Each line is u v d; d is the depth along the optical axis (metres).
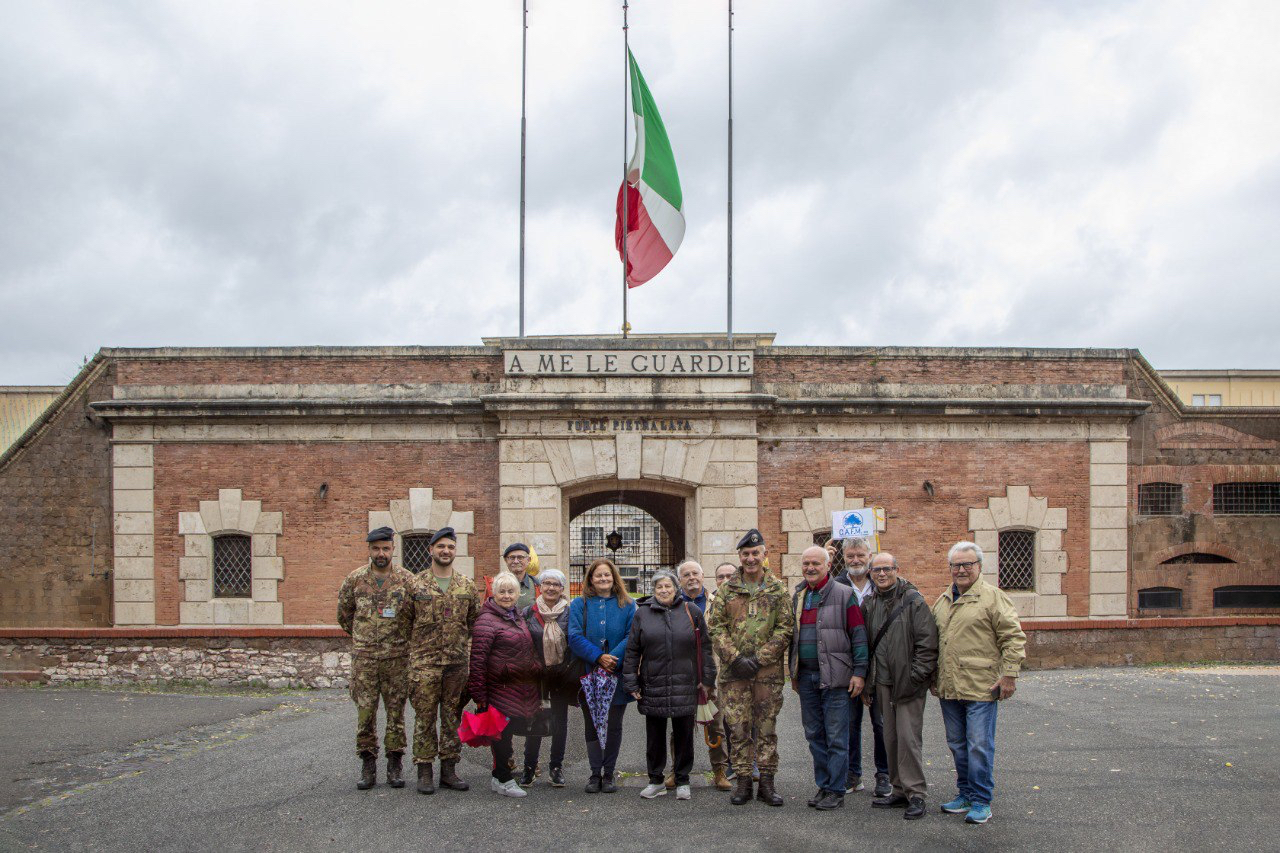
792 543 18.58
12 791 9.30
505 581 9.24
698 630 9.23
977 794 8.20
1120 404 18.94
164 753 11.01
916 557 18.70
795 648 8.89
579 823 8.31
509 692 9.12
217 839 7.89
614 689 9.32
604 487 18.45
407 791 9.26
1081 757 10.29
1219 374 35.91
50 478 18.58
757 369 18.67
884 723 8.66
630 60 20.03
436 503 18.44
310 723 12.82
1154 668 16.94
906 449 18.81
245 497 18.42
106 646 16.52
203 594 18.33
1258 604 19.47
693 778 9.98
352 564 18.38
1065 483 19.05
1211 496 19.44
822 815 8.50
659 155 20.02
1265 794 8.86
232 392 18.53
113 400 18.34
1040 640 17.19
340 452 18.50
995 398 18.84
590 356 18.16
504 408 17.89
